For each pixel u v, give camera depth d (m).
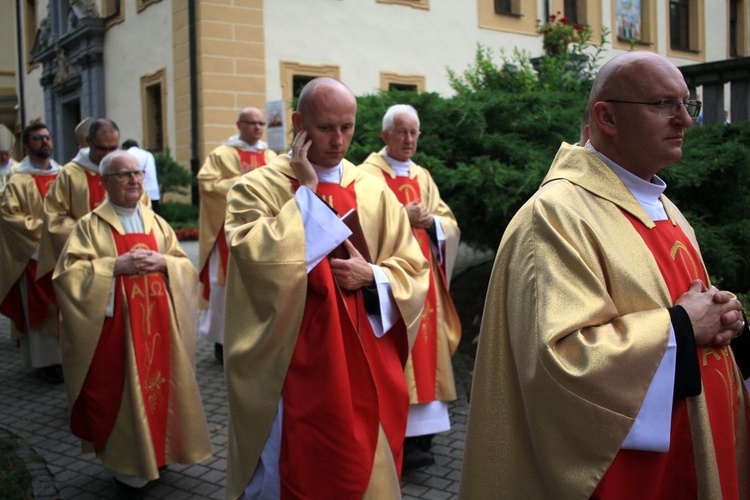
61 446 4.55
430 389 3.97
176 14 14.16
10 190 6.00
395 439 2.89
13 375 6.27
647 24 19.61
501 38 17.09
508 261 1.92
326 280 2.72
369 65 15.20
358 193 3.11
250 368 2.74
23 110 24.62
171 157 14.31
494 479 1.92
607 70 1.90
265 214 2.88
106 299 3.72
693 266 1.96
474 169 5.48
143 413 3.66
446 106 6.15
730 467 1.85
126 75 16.44
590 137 1.99
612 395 1.65
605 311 1.72
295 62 14.30
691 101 1.93
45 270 5.32
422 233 4.26
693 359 1.73
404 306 2.94
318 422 2.64
